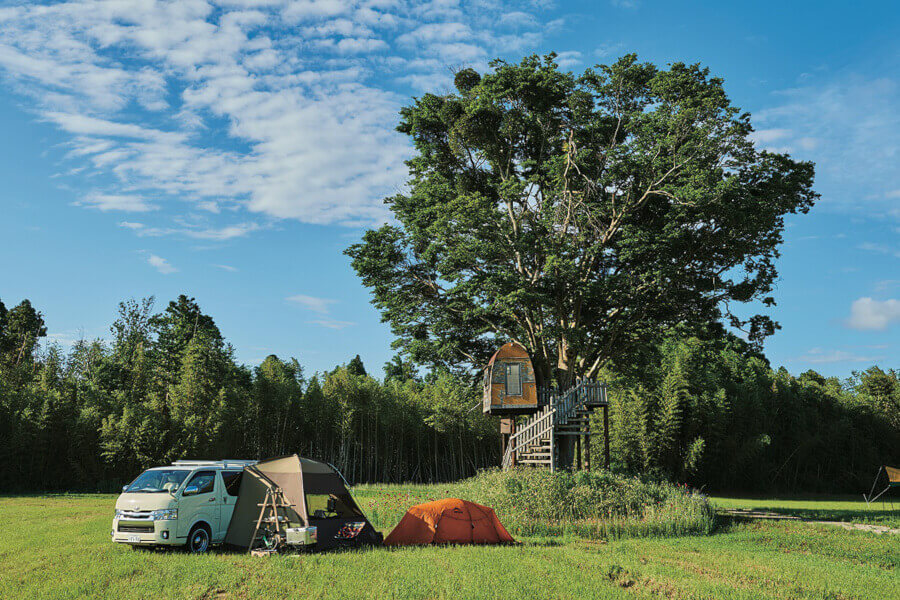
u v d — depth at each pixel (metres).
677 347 49.56
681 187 26.88
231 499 14.49
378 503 21.22
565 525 17.70
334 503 14.78
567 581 10.29
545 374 30.94
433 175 32.34
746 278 29.56
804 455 50.00
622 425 46.25
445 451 51.62
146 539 12.71
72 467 34.75
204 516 13.67
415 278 32.53
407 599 8.92
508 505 19.27
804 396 53.50
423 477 50.06
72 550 12.91
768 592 10.23
